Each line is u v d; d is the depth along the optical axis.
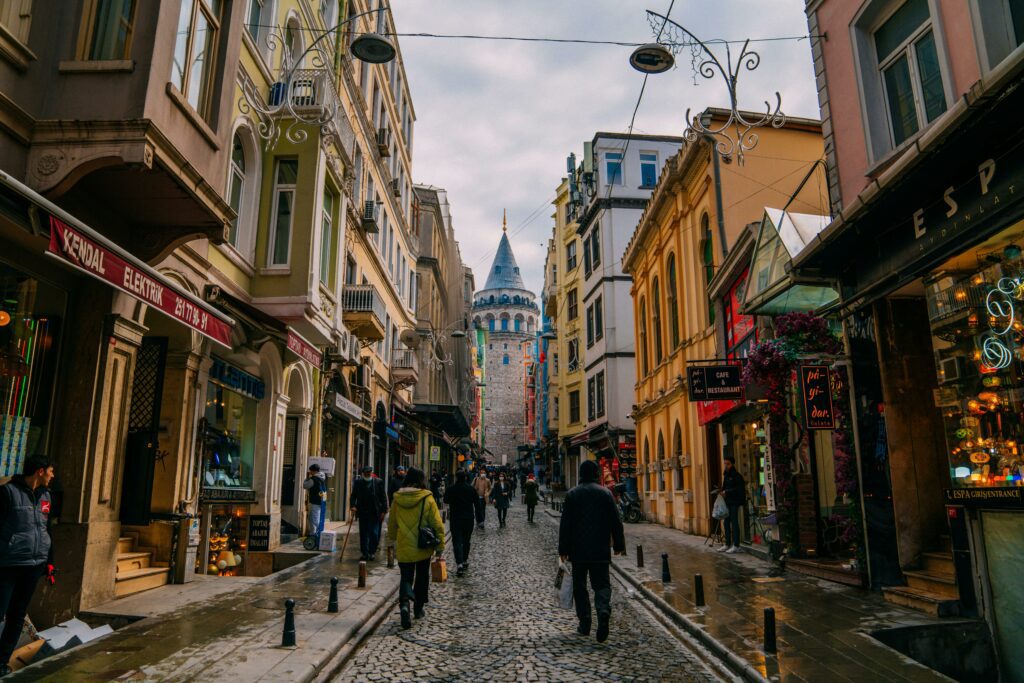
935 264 7.35
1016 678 6.57
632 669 6.03
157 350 9.38
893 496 8.61
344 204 16.03
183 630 7.01
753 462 14.91
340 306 15.68
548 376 53.75
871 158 9.16
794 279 9.76
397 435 29.28
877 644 6.41
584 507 7.32
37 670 5.57
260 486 13.93
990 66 7.09
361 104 20.86
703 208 19.17
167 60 7.46
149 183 7.66
